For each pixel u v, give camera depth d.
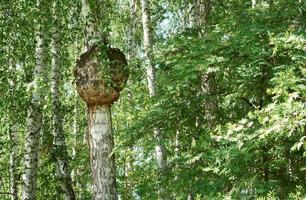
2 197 14.01
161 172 9.18
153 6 21.28
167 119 9.11
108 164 8.62
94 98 8.65
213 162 7.96
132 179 15.30
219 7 11.68
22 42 10.73
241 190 7.62
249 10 8.93
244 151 7.04
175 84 8.92
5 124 10.06
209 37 8.84
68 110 12.71
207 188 8.14
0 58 10.29
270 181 7.34
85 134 18.34
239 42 8.21
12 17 10.75
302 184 7.55
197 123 9.73
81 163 15.76
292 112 4.93
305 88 5.03
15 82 10.09
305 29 8.40
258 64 7.91
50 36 10.50
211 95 9.07
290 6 8.48
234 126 5.99
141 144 9.09
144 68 9.61
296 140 6.87
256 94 8.30
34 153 9.88
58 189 12.12
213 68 8.13
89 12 8.70
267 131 5.18
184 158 8.72
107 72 8.48
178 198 8.83
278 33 8.00
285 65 7.01
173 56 9.04
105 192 8.48
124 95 20.53
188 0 16.33
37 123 9.97
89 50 8.66
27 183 9.77
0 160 12.01
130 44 20.17
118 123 19.05
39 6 10.16
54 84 11.75
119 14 22.02
